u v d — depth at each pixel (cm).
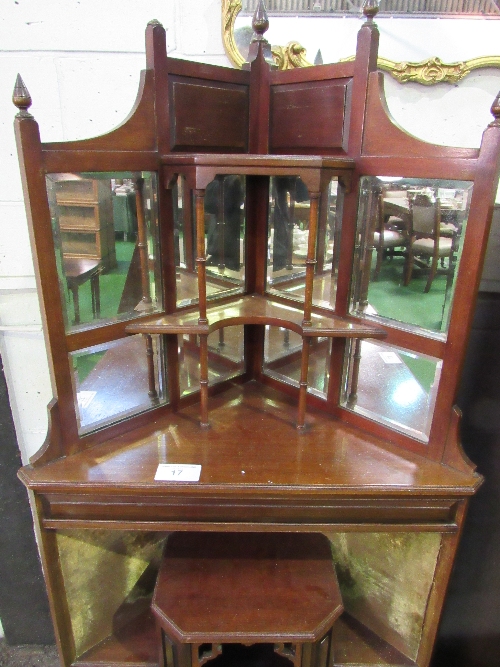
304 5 94
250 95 91
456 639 107
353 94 78
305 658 83
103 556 97
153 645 99
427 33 94
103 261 78
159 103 78
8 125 94
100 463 81
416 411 83
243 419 95
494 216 82
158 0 91
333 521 79
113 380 86
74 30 91
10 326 106
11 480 111
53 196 69
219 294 97
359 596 104
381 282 81
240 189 94
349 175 79
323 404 97
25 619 125
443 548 82
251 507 78
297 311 92
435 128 101
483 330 88
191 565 93
